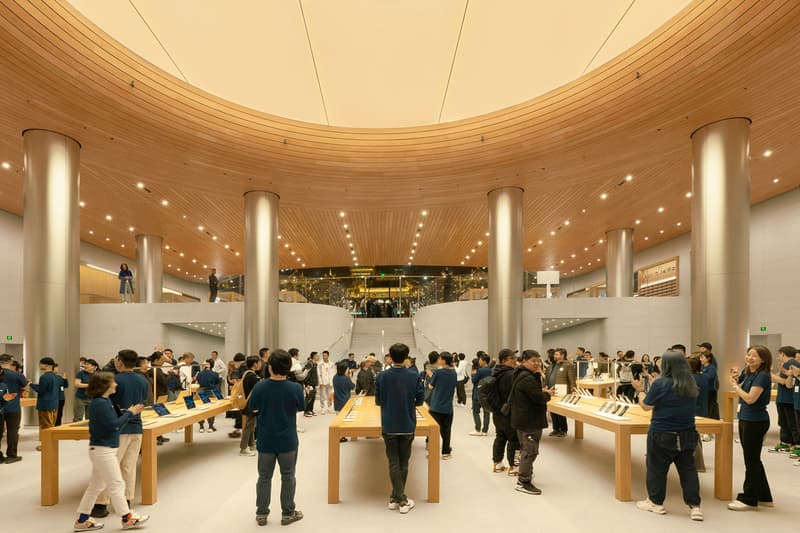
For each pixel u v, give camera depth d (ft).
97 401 13.16
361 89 38.83
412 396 14.90
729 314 29.68
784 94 27.89
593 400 22.17
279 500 15.52
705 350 23.24
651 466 14.48
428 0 31.65
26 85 26.99
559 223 62.44
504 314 42.63
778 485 16.97
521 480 16.33
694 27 27.17
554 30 32.89
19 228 55.62
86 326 48.80
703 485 16.93
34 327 30.22
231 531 13.00
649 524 13.44
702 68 27.02
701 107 29.45
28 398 27.84
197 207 53.16
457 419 32.42
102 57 28.89
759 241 52.42
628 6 30.14
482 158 37.81
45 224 31.14
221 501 15.47
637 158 37.45
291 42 34.60
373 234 68.85
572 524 13.50
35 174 31.37
